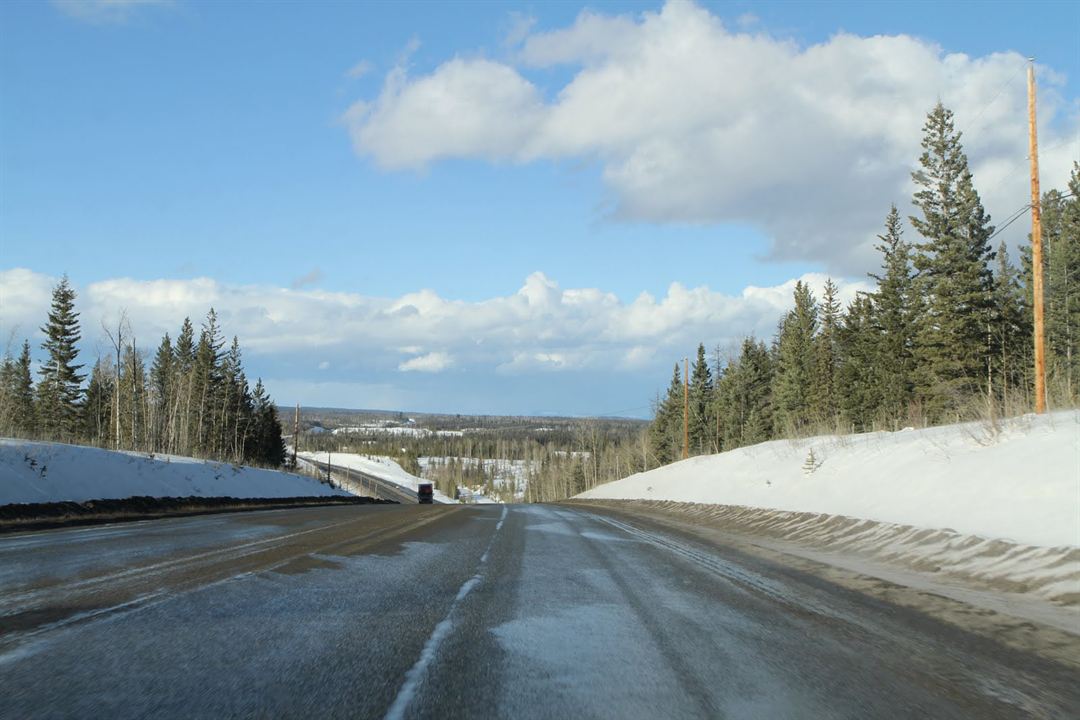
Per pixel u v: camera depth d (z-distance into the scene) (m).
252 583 8.73
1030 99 19.91
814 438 32.22
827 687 4.95
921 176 40.50
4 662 5.10
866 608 7.85
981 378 37.84
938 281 39.38
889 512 14.95
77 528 16.41
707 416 85.31
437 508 32.97
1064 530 9.99
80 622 6.39
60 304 67.25
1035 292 19.31
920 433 21.66
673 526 21.11
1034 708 4.56
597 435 121.19
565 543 14.89
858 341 56.16
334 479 119.94
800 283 68.69
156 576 9.05
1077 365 38.78
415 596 8.23
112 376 69.88
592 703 4.55
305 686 4.77
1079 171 44.00
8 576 8.83
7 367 50.19
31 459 22.89
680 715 4.35
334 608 7.41
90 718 4.05
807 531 16.28
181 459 40.72
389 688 4.78
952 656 5.80
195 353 85.62
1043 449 13.37
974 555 10.40
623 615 7.36
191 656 5.41
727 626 6.89
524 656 5.69
